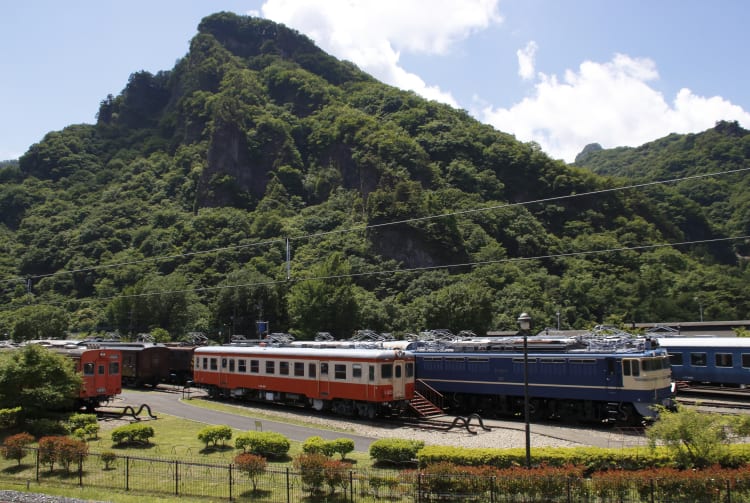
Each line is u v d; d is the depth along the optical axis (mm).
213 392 41781
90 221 117125
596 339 31812
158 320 80750
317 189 135000
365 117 147875
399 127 150500
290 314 74000
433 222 102125
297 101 173000
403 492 17406
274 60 197625
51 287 99125
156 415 33000
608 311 91125
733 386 38156
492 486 16359
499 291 87500
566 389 30562
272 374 36938
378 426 29859
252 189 137000
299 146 153250
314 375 34344
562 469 17094
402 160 128250
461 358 34812
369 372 31484
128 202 129000
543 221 123188
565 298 91562
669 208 134375
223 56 191375
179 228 115750
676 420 18109
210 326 79812
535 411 32375
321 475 17469
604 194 128750
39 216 123062
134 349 48750
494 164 137375
